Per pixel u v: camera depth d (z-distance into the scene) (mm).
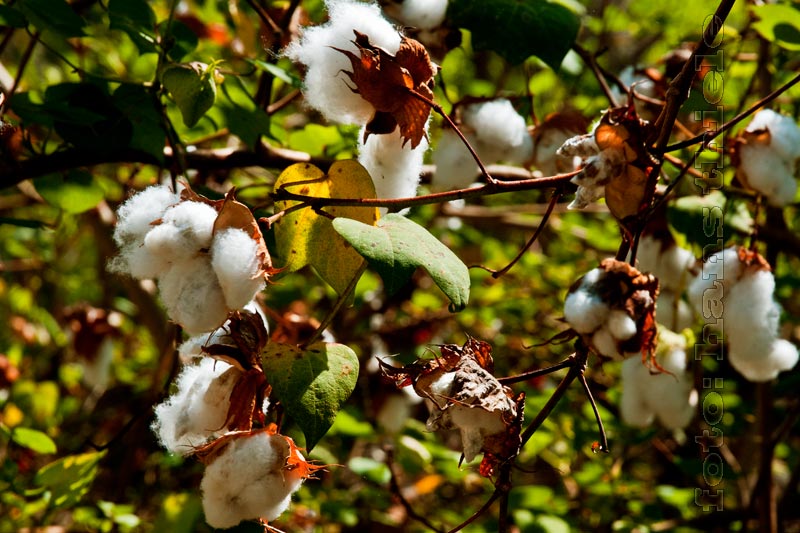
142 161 1087
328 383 866
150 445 1769
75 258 2559
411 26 1041
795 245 1143
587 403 1451
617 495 1389
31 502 1275
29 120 1058
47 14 1034
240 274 843
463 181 1049
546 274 1812
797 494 1466
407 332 1639
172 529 864
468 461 876
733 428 1434
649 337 858
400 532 1490
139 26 1052
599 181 875
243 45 1284
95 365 1548
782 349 987
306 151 1162
